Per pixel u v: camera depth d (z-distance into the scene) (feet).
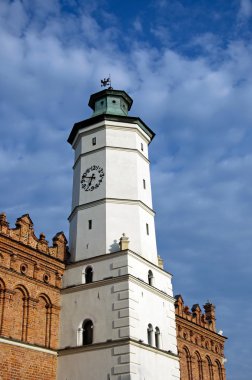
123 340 130.82
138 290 142.20
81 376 133.18
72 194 172.76
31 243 144.66
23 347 129.80
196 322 209.97
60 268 152.15
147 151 182.29
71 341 140.46
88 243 155.43
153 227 166.81
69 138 185.57
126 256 143.33
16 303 133.08
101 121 174.91
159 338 145.28
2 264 131.54
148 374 132.98
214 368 212.02
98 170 166.81
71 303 146.51
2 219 135.74
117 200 159.84
